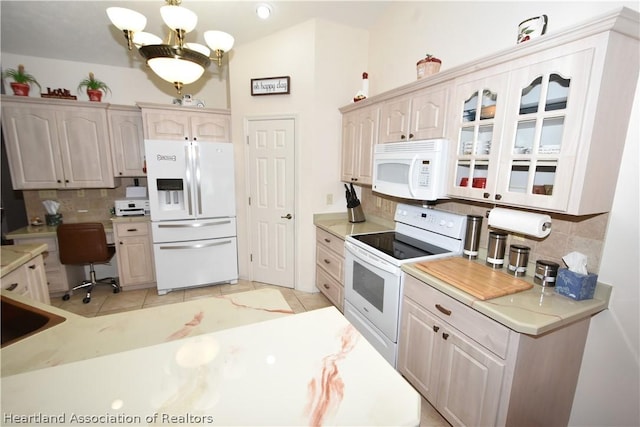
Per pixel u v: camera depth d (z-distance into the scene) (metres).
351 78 3.01
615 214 1.30
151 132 3.06
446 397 1.56
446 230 2.05
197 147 3.04
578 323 1.36
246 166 3.31
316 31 2.78
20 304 1.26
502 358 1.25
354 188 3.23
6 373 0.85
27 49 2.94
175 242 3.13
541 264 1.49
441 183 1.81
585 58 1.14
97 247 2.94
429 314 1.63
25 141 2.87
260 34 2.96
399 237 2.42
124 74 3.40
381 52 2.81
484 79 1.52
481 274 1.61
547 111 1.27
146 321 1.13
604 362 1.39
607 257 1.33
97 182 3.15
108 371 0.71
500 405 1.29
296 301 3.10
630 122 1.24
